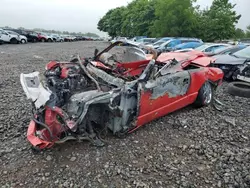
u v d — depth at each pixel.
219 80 5.51
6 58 13.95
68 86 3.85
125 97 3.66
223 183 2.88
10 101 5.59
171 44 18.91
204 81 5.03
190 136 4.02
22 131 4.08
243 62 7.85
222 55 8.98
